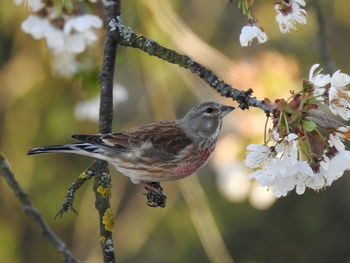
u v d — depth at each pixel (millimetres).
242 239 14109
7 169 5094
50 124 12008
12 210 12711
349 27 14430
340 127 5566
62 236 12867
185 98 12117
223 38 13156
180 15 12484
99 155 8102
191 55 9500
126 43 6805
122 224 13148
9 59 12039
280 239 14305
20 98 11914
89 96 9852
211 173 13648
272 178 5395
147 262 13328
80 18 6844
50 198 12609
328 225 14516
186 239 13305
